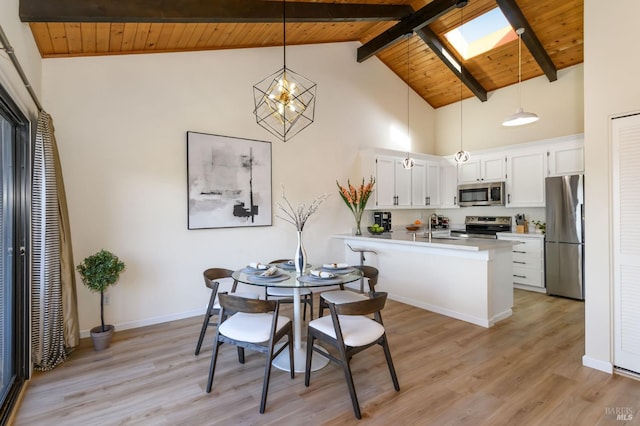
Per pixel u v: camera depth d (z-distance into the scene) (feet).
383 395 7.38
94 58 10.83
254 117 14.07
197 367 8.73
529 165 17.06
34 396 7.41
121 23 9.58
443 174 21.04
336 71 17.02
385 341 7.61
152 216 11.84
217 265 13.21
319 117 16.34
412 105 20.77
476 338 10.52
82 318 10.72
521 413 6.72
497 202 18.13
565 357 9.16
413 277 13.96
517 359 9.07
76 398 7.34
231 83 13.50
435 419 6.55
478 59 17.38
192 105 12.60
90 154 10.78
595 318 8.48
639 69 7.68
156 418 6.64
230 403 7.14
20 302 7.93
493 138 19.52
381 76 19.07
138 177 11.58
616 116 8.02
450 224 21.84
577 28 14.43
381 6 13.83
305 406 7.02
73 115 10.52
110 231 11.12
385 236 15.94
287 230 15.15
